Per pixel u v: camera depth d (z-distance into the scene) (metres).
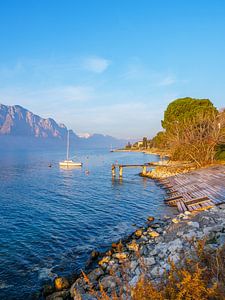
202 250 6.95
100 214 24.88
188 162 52.44
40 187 42.44
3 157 137.62
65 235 18.75
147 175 53.38
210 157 47.25
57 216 24.19
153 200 30.64
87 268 13.30
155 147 157.62
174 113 67.25
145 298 5.20
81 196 34.38
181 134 54.44
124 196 33.72
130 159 103.06
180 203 25.66
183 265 7.08
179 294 4.91
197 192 26.61
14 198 33.25
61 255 15.17
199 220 14.37
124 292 8.31
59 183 46.88
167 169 50.69
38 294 11.05
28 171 68.75
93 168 76.44
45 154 176.75
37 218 23.48
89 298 9.16
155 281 7.59
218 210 16.14
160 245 12.65
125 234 18.83
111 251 14.76
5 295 11.12
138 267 10.31
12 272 13.12
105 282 10.02
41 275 12.81
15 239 17.88
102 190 38.81
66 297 10.31
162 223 19.89
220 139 45.38
